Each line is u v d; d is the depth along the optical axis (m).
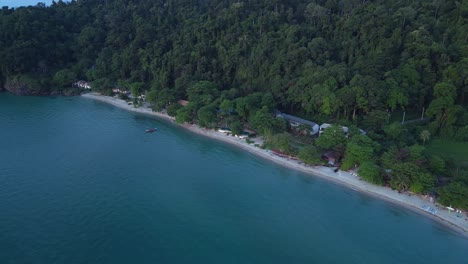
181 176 119.81
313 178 119.12
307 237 91.81
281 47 189.75
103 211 98.19
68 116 178.75
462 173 110.00
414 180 106.19
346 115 155.25
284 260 84.00
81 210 97.88
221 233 92.12
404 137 132.00
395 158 113.00
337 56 180.50
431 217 97.56
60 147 138.88
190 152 139.38
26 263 78.62
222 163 130.38
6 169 118.38
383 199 106.12
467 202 95.94
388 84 148.50
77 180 113.50
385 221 97.38
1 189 106.19
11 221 91.81
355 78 151.00
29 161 125.06
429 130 140.25
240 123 153.88
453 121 138.62
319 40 179.38
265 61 187.12
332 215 100.31
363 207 103.31
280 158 132.50
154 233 90.75
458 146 133.50
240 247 87.62
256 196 109.12
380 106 146.62
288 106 171.88
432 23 173.25
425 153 117.81
